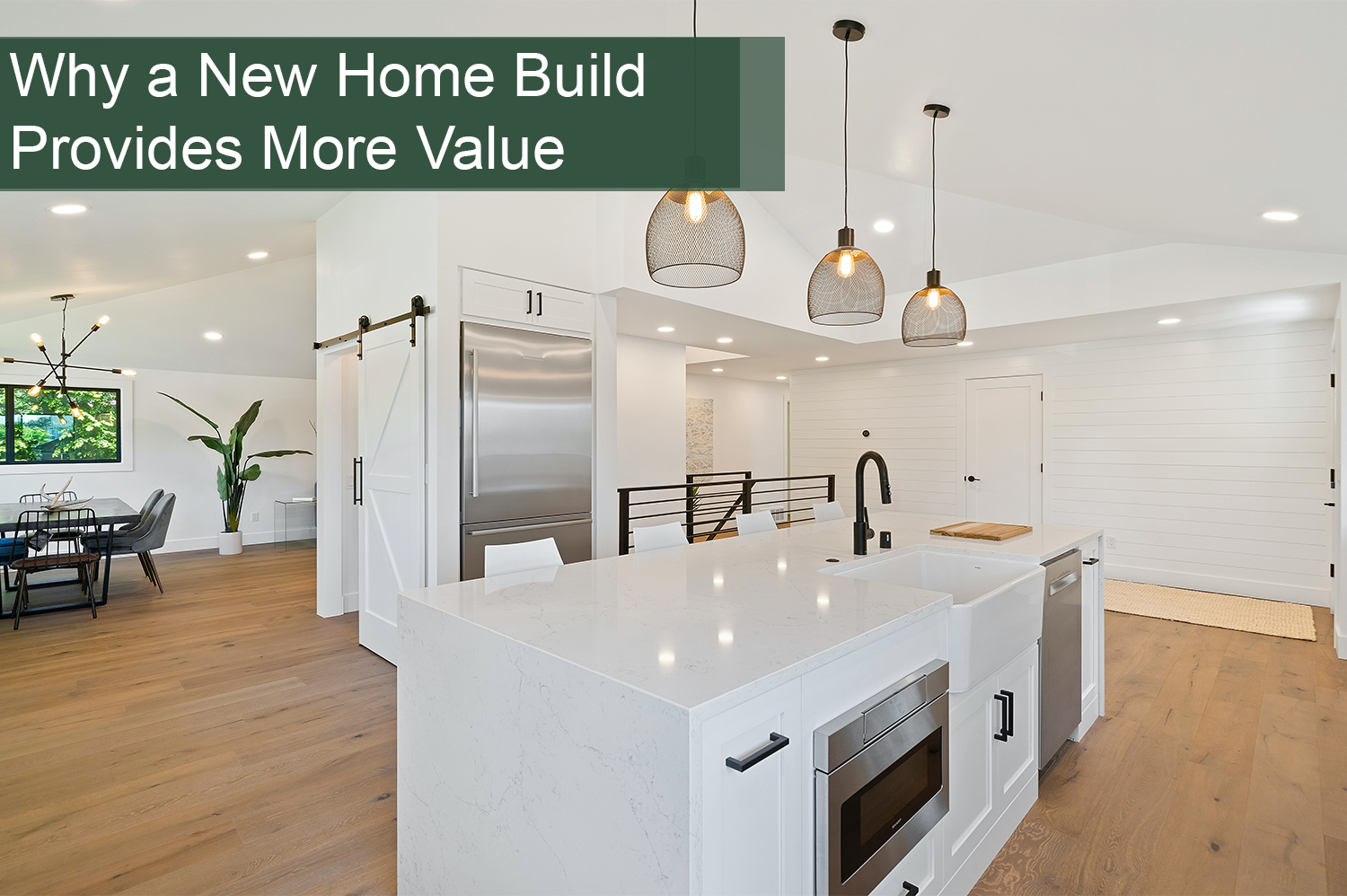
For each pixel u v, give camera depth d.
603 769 1.19
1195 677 3.62
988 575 2.59
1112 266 4.88
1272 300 4.49
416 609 1.75
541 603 1.72
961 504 7.12
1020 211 4.44
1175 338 5.73
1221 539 5.52
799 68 2.22
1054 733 2.51
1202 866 2.01
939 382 7.30
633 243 4.05
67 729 2.88
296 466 8.60
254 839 2.09
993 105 2.29
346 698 3.24
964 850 1.87
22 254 3.61
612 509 4.22
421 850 1.73
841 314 2.65
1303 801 2.36
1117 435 6.05
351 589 4.94
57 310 5.69
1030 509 6.61
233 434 7.51
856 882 1.36
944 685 1.69
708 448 9.55
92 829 2.14
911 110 2.44
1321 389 5.09
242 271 5.93
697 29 2.05
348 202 4.21
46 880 1.89
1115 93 2.00
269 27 1.98
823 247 5.47
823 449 8.33
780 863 1.23
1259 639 4.29
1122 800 2.38
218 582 5.97
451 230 3.45
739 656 1.28
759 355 7.20
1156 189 2.94
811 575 2.09
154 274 4.80
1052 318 5.14
